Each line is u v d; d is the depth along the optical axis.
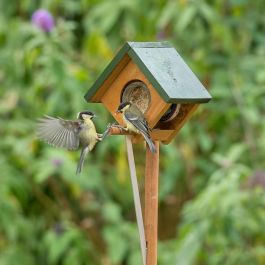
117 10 12.70
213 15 12.20
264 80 12.04
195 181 12.68
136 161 13.18
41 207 13.26
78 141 8.38
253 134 12.45
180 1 12.14
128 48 8.29
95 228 13.30
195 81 8.26
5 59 12.56
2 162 12.41
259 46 12.80
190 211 11.40
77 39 13.64
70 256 12.19
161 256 11.98
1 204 12.17
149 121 8.27
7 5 13.60
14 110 12.77
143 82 8.30
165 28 13.09
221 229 10.87
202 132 12.53
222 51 12.67
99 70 12.73
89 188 12.54
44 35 11.77
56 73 11.70
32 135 12.44
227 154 11.87
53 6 13.09
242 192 10.61
